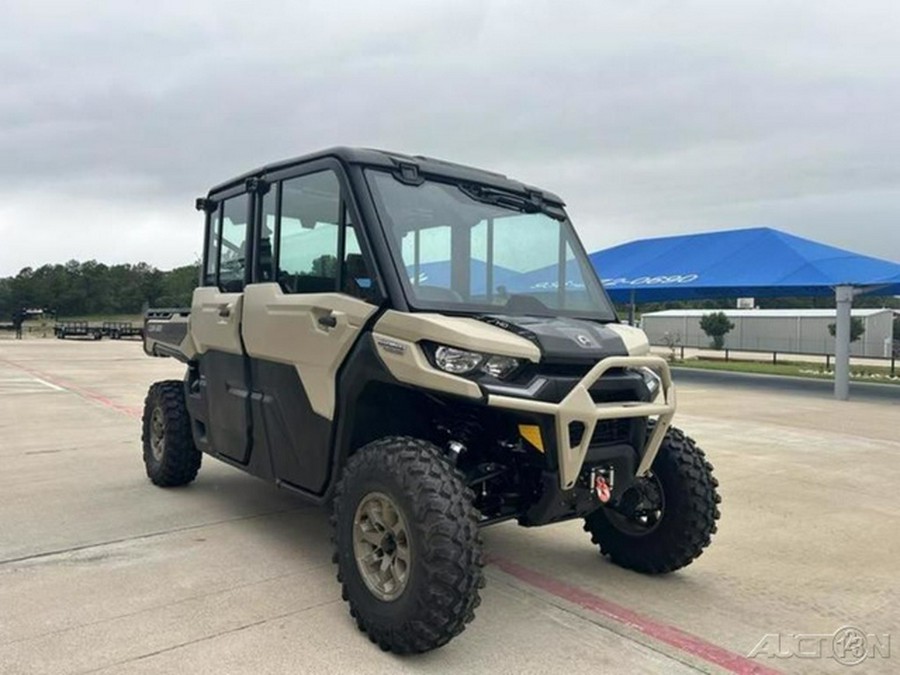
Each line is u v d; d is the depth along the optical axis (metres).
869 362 36.50
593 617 3.68
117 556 4.41
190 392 5.66
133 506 5.57
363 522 3.41
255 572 4.16
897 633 3.57
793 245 18.39
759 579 4.28
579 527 5.29
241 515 5.34
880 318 44.78
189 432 5.98
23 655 3.09
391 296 3.46
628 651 3.30
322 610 3.64
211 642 3.26
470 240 3.97
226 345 4.76
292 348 4.03
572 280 4.42
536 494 3.48
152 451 6.26
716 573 4.37
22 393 13.76
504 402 3.12
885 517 5.71
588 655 3.25
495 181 4.34
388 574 3.27
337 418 3.73
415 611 3.04
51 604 3.65
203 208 5.37
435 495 3.09
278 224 4.32
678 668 3.14
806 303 64.69
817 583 4.23
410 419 3.83
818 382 20.11
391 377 3.38
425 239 3.76
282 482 4.30
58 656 3.09
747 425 10.99
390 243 3.58
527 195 4.44
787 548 4.88
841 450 8.80
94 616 3.51
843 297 15.51
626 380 3.59
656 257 21.34
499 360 3.21
